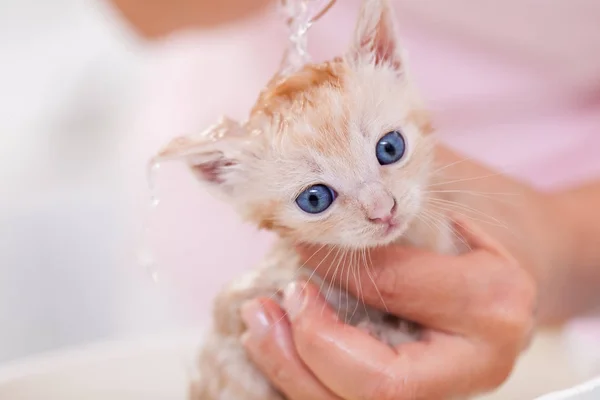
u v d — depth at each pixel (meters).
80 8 0.75
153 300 0.58
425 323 0.31
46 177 0.71
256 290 0.33
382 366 0.30
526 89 0.51
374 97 0.31
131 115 0.70
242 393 0.33
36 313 0.64
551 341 0.34
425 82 0.50
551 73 0.51
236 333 0.33
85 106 0.73
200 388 0.34
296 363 0.31
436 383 0.30
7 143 0.73
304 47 0.32
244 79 0.55
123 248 0.63
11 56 0.75
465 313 0.30
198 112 0.58
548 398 0.25
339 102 0.30
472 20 0.50
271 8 0.51
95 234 0.65
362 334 0.31
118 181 0.67
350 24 0.38
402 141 0.31
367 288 0.31
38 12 0.75
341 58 0.31
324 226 0.31
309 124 0.30
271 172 0.31
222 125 0.32
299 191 0.31
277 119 0.31
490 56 0.51
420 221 0.32
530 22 0.50
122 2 0.57
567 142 0.49
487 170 0.38
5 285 0.64
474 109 0.50
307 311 0.31
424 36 0.51
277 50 0.50
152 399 0.36
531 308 0.31
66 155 0.72
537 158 0.49
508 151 0.49
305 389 0.31
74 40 0.75
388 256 0.31
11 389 0.34
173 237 0.52
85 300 0.63
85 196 0.67
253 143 0.31
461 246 0.33
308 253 0.32
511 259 0.32
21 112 0.74
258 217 0.32
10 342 0.64
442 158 0.34
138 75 0.70
